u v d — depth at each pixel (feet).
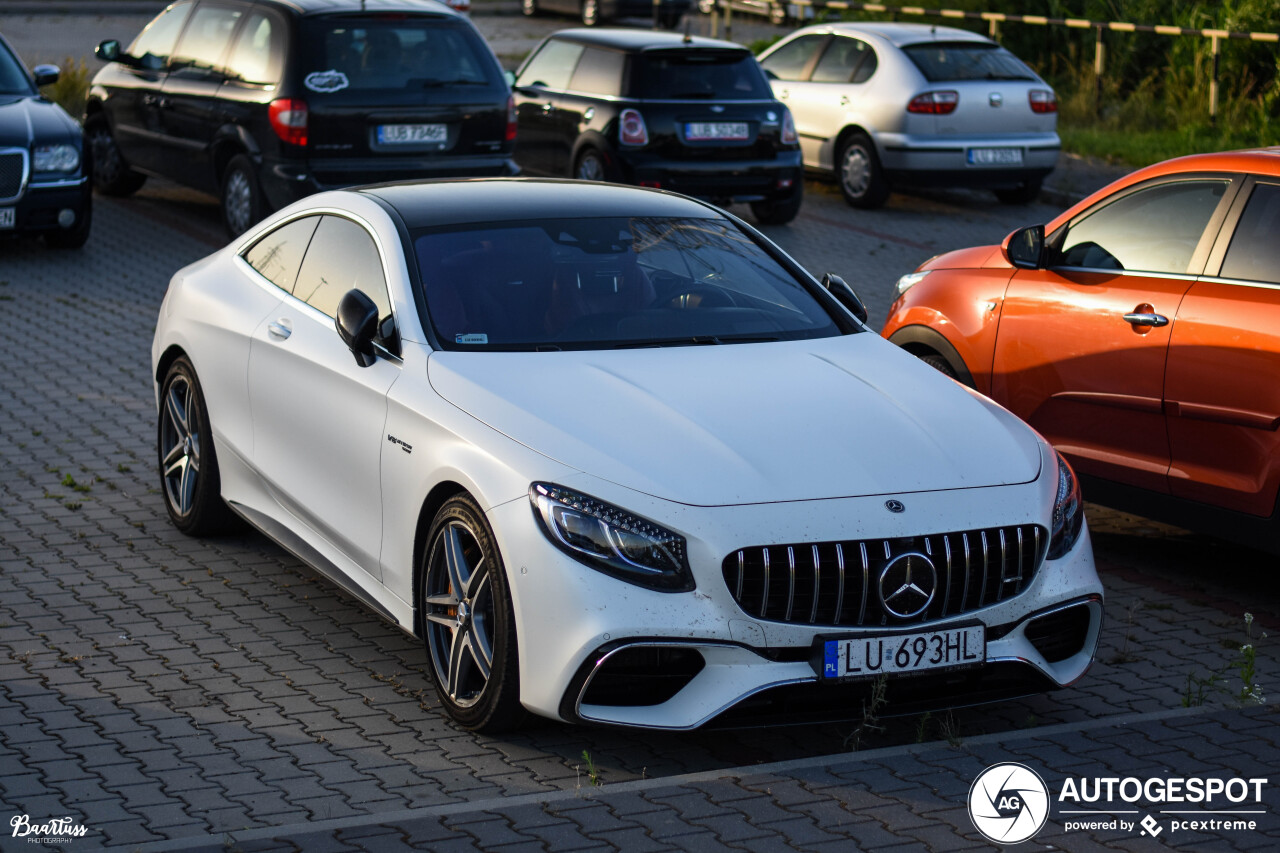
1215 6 69.67
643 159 45.91
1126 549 22.30
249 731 15.12
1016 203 54.34
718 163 46.42
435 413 15.37
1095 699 16.57
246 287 20.20
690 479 13.92
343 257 18.48
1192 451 19.85
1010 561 14.51
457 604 15.03
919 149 50.78
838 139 53.16
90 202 41.81
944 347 23.49
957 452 14.99
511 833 12.51
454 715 15.17
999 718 16.05
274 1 40.06
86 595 19.01
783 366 16.42
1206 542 22.70
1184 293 19.94
